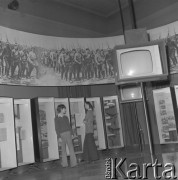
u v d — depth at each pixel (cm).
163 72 463
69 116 737
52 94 774
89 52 849
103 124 782
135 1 923
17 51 715
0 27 687
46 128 716
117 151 796
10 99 634
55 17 848
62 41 818
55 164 682
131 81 468
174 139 745
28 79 727
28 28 770
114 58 478
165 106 770
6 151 620
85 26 933
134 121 820
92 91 848
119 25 973
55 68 789
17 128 671
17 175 574
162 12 856
